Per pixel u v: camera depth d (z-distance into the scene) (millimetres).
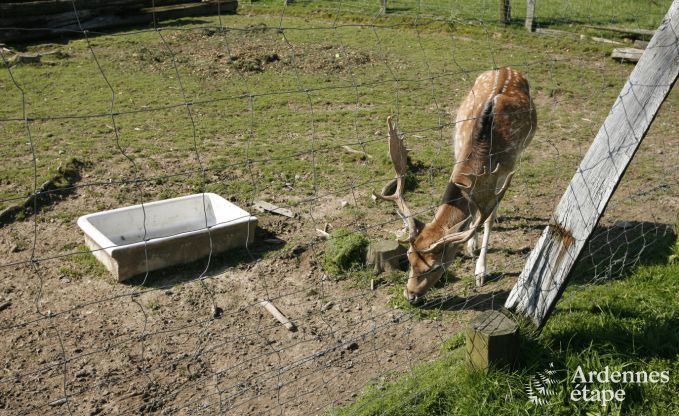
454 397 3836
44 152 8086
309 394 4172
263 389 4250
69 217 6609
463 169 5289
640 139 3834
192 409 4078
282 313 5094
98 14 15289
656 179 7539
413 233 4918
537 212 6762
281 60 12656
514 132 5613
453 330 4840
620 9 16531
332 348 4426
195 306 5176
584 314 4527
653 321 4461
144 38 14375
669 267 5266
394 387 4039
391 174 7559
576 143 8734
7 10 13766
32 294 5324
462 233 4809
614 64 12586
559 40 13992
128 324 4941
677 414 3814
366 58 12836
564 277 3998
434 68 12211
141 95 10586
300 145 8469
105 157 7969
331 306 5184
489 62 12578
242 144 8516
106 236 5953
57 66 12148
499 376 3836
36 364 4492
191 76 11719
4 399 4145
